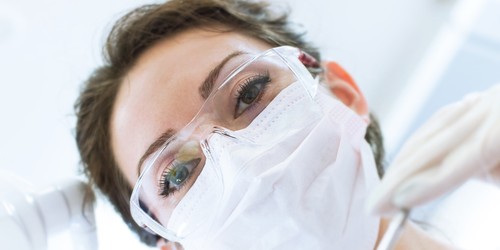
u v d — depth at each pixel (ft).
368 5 5.07
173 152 2.74
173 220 2.85
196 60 2.88
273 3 3.96
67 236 3.15
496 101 1.55
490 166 1.52
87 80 3.75
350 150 2.56
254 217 2.46
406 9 5.20
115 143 3.25
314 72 2.98
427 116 5.68
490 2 5.24
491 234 3.48
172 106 2.79
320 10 4.93
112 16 3.94
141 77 3.07
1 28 3.87
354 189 2.50
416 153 1.62
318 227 2.37
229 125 2.70
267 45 3.23
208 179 2.69
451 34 5.43
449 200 3.76
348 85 3.35
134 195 2.91
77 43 4.12
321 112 2.62
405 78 5.64
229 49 2.93
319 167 2.48
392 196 1.57
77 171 3.72
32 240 2.90
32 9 3.94
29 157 4.08
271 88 2.76
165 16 3.26
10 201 2.88
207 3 3.31
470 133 1.56
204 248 2.68
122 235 3.54
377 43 5.35
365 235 2.42
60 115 4.13
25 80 4.07
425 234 2.92
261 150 2.53
